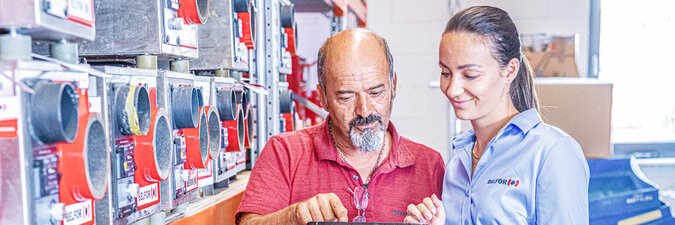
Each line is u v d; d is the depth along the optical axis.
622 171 2.17
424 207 1.21
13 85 0.88
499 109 1.27
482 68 1.19
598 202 2.10
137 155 1.25
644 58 3.77
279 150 1.50
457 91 1.22
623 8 3.77
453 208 1.35
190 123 1.45
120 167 1.20
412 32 4.05
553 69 2.93
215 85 1.77
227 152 1.94
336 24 3.16
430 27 4.02
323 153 1.44
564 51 2.93
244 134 2.03
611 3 3.79
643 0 3.73
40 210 0.92
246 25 2.04
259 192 1.44
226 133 1.88
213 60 1.93
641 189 2.15
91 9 1.08
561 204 1.12
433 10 4.00
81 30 1.04
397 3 4.04
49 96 0.90
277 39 2.46
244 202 1.44
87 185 0.97
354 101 1.33
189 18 1.58
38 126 0.90
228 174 1.97
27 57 0.94
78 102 1.01
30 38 0.95
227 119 1.82
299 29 3.86
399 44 4.06
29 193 0.89
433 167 1.48
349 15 3.33
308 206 1.23
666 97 3.72
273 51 2.39
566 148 1.15
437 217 1.22
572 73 2.92
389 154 1.46
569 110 2.29
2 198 0.89
